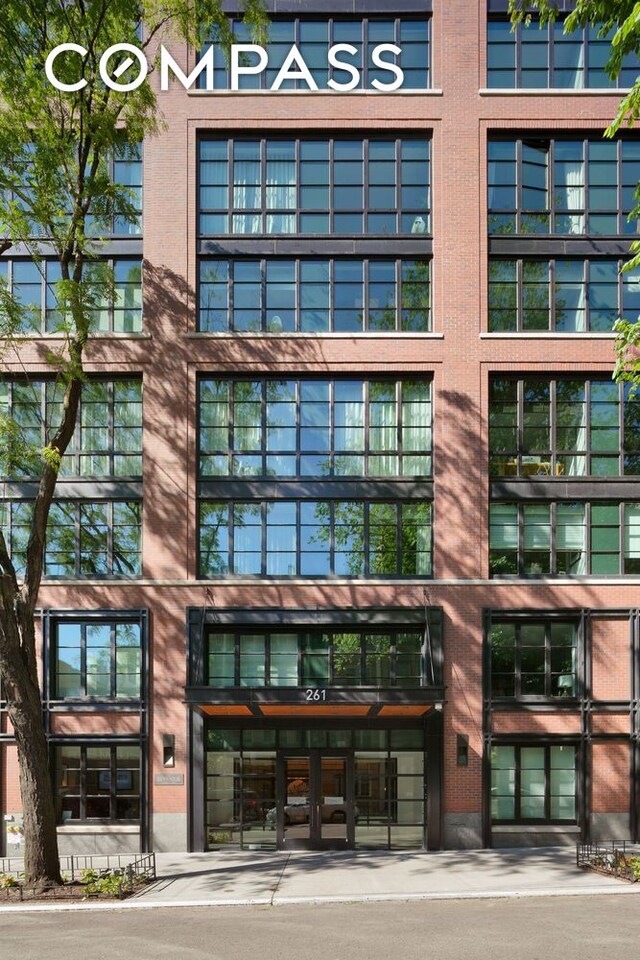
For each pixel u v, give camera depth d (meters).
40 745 17.84
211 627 22.41
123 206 19.70
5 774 22.02
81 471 23.17
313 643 22.47
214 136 23.55
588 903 15.84
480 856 20.45
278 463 23.05
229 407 23.14
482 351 22.86
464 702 21.86
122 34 18.52
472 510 22.47
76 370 18.05
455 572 22.30
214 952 12.88
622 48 14.23
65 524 22.97
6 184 17.52
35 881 17.41
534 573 22.67
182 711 21.89
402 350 22.84
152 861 19.20
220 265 23.41
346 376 23.17
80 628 22.64
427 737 21.72
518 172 23.45
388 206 23.47
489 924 14.32
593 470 23.08
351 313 23.33
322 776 21.95
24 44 17.88
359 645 22.44
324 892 16.98
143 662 22.05
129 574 22.72
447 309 22.94
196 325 23.12
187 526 22.45
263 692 20.16
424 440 23.09
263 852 21.47
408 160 23.52
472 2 23.48
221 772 22.02
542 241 23.25
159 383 22.83
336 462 23.05
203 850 21.45
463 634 22.08
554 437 23.06
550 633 22.50
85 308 18.19
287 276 23.38
